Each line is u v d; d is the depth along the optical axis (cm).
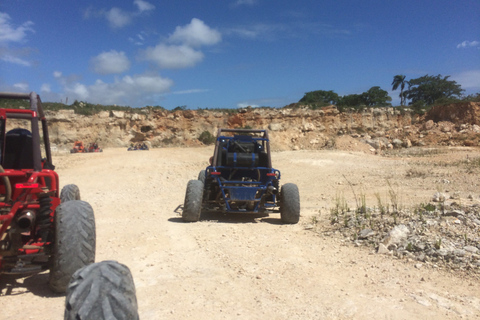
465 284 449
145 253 589
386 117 5056
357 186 1445
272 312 381
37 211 411
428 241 591
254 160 881
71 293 163
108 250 605
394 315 371
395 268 510
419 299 407
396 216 764
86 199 1162
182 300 411
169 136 4578
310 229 766
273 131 4731
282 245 638
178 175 1702
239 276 486
